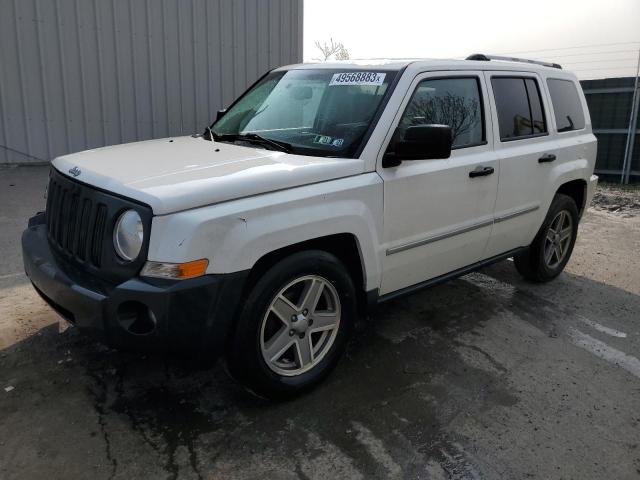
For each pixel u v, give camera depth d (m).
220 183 2.87
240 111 4.50
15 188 7.82
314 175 3.20
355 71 3.98
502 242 4.64
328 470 2.79
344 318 3.47
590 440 3.10
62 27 8.91
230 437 3.00
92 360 3.68
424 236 3.85
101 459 2.80
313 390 3.46
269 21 10.85
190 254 2.70
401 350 4.02
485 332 4.36
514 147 4.56
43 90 8.98
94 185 3.01
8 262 5.29
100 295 2.79
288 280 3.11
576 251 6.59
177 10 9.81
